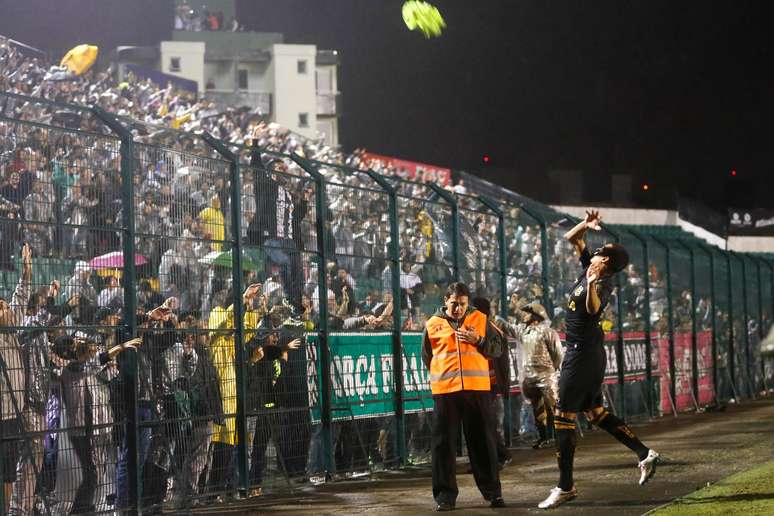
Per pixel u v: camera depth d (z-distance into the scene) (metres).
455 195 27.83
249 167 19.11
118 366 15.69
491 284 27.02
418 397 23.72
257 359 18.75
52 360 14.66
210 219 17.97
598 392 15.82
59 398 14.70
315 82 80.25
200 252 17.67
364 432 21.64
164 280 16.83
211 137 18.83
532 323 25.30
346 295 21.50
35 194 14.73
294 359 19.70
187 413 16.98
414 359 23.77
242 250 18.62
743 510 14.32
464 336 16.03
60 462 14.61
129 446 15.70
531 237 29.27
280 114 78.38
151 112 37.41
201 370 17.38
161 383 16.50
